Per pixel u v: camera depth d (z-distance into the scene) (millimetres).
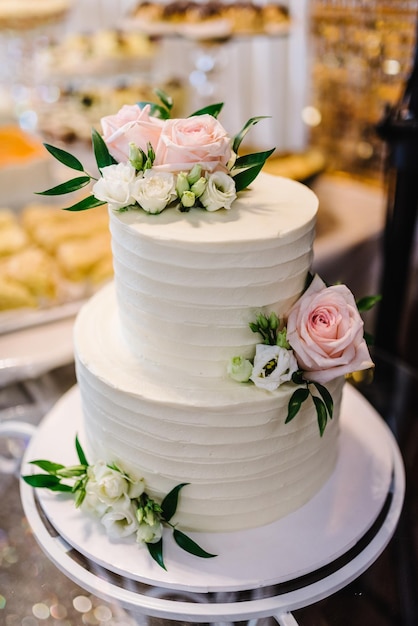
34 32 3178
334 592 982
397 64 2297
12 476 1242
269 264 896
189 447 957
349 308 932
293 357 931
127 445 998
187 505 1014
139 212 953
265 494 1021
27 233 2240
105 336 1094
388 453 1230
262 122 3100
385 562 1038
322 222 2213
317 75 2652
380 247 2154
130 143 918
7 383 1501
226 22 2488
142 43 2852
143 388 951
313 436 1035
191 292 899
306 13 2623
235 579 955
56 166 2529
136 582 977
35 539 1086
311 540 1025
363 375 1536
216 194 931
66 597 980
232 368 938
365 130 2527
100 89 2711
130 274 942
